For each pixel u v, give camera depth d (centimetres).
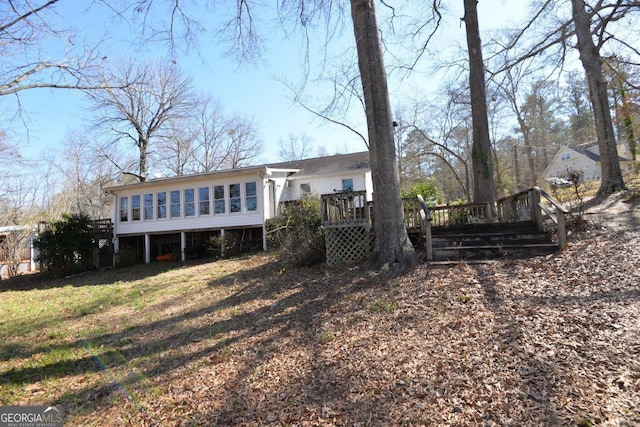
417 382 313
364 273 700
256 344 465
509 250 675
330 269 809
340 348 409
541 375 294
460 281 564
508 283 530
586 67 1204
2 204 2300
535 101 2869
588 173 3250
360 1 732
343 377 343
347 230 855
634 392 257
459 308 465
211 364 423
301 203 1245
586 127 3262
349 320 491
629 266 511
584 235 705
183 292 885
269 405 316
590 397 260
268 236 1396
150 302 823
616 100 2028
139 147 2805
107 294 988
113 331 618
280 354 421
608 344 323
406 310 489
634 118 1964
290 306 608
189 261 1542
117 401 358
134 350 509
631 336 329
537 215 766
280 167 2186
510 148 3597
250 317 590
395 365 348
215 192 1609
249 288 805
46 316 784
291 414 297
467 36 1091
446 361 339
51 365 475
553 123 3494
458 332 398
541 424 242
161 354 478
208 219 1602
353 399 305
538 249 662
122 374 425
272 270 959
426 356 356
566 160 3528
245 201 1564
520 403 266
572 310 406
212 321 604
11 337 634
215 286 897
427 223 704
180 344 509
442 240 764
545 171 3766
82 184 3291
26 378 437
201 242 1720
